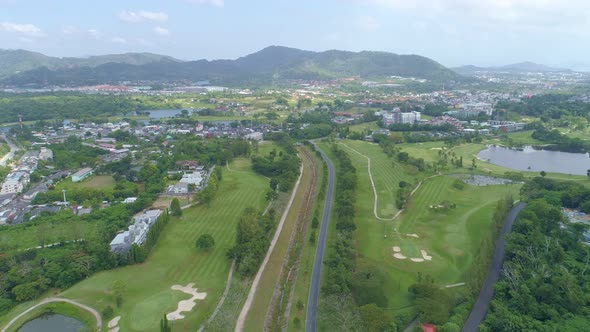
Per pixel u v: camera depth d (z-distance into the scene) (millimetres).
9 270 192375
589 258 190625
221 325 155000
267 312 167625
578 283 171625
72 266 191750
